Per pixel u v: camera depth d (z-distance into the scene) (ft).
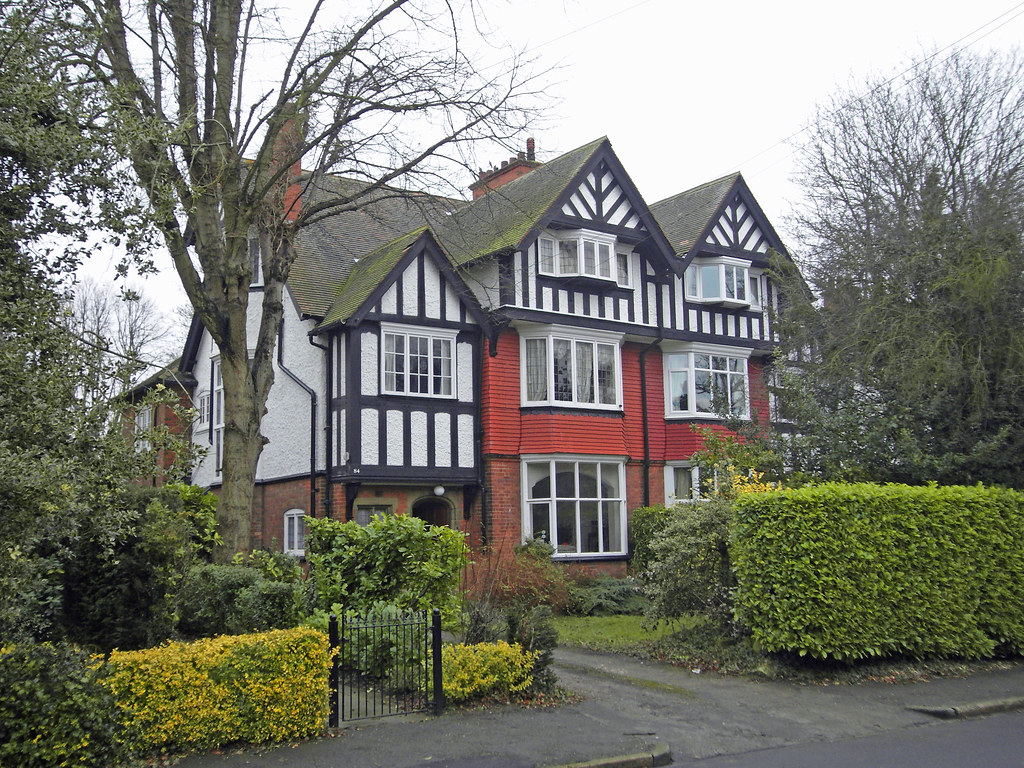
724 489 46.65
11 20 26.43
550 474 68.59
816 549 38.19
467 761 25.32
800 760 26.45
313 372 66.85
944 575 41.19
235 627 33.65
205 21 42.22
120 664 25.23
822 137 76.54
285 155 48.44
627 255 74.69
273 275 47.06
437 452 65.41
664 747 27.12
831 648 37.68
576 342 71.05
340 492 62.80
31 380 22.16
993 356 48.37
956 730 30.45
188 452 26.32
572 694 33.86
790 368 60.29
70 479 22.12
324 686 27.73
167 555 32.48
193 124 35.81
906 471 48.88
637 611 60.54
